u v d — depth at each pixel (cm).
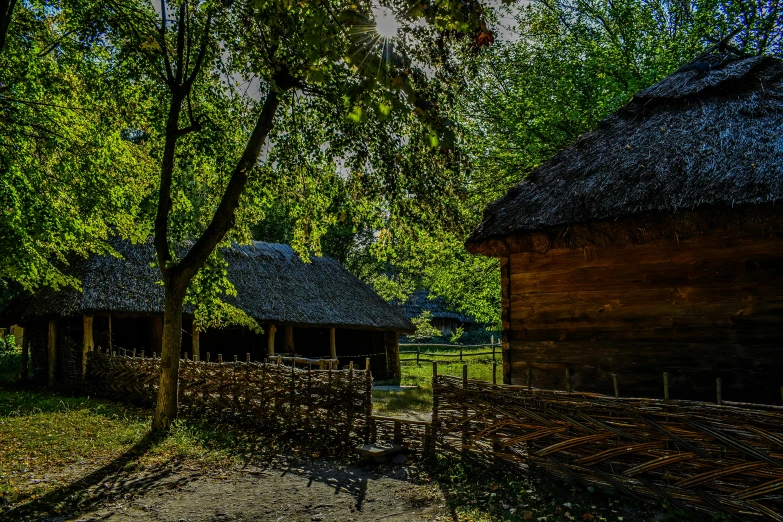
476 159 1510
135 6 824
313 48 315
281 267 1973
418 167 759
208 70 911
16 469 595
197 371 948
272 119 841
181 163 970
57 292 1412
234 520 455
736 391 508
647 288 572
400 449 643
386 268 3603
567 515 435
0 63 937
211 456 663
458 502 484
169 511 475
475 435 582
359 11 298
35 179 1059
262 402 828
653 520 418
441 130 308
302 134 938
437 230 807
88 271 1412
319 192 964
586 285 615
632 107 720
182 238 1012
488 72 1545
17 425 837
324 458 666
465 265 1689
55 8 924
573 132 1369
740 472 396
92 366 1276
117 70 915
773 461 379
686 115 626
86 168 1103
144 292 1430
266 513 471
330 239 3500
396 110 290
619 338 584
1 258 1012
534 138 1423
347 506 488
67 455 658
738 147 524
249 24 691
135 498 510
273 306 1711
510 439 543
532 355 646
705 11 1323
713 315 529
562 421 505
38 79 1006
